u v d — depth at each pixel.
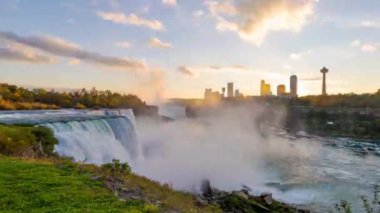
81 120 39.06
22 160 20.11
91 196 13.46
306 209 33.56
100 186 15.20
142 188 16.66
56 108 86.38
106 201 13.08
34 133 29.11
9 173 16.36
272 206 31.14
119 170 19.72
